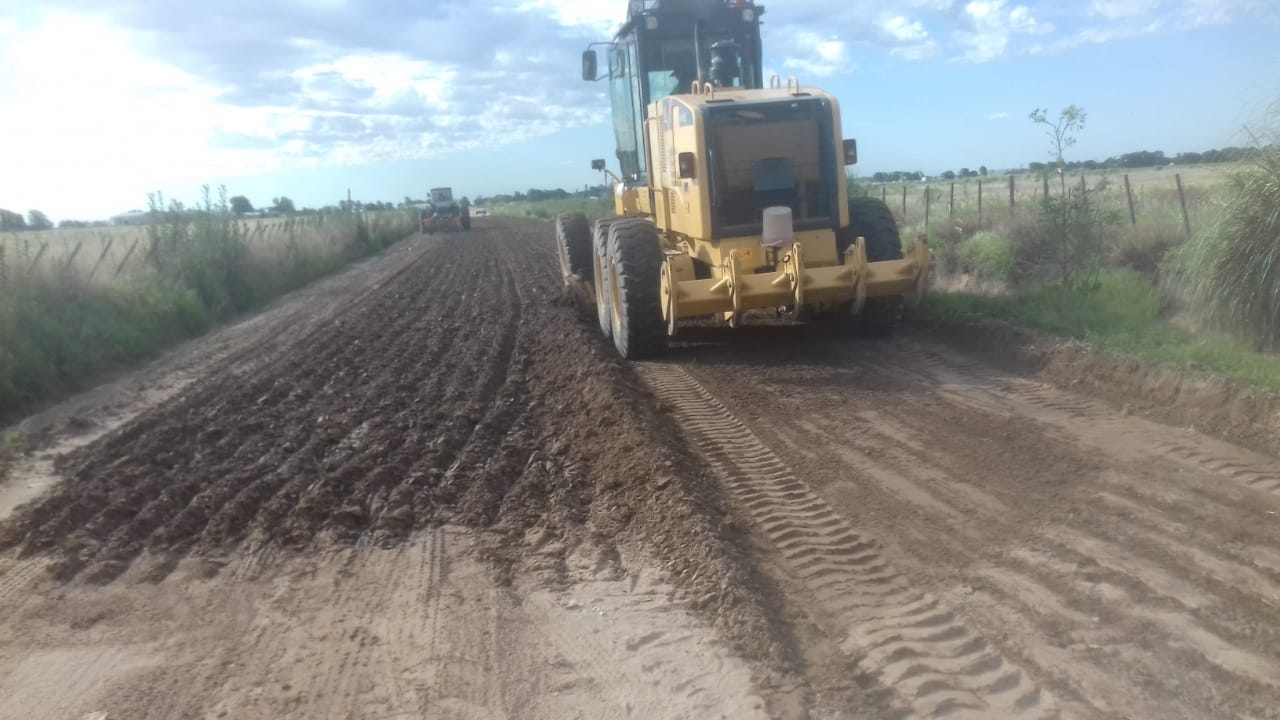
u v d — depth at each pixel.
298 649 4.66
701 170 10.09
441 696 4.17
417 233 57.53
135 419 9.35
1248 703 3.75
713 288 9.69
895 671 4.11
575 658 4.48
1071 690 3.89
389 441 8.13
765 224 9.78
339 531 6.17
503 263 28.05
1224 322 8.68
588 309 15.45
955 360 10.01
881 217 10.84
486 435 8.26
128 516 6.63
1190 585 4.74
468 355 12.20
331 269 28.67
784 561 5.35
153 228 18.69
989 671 4.08
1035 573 4.97
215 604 5.21
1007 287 12.59
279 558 5.82
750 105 10.18
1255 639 4.21
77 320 13.20
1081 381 8.56
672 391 9.38
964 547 5.36
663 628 4.70
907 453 7.04
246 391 10.43
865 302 10.85
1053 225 12.17
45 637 4.86
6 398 10.15
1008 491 6.15
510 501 6.65
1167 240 13.01
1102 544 5.26
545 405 9.28
